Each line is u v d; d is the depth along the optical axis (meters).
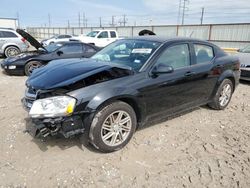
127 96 3.18
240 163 3.13
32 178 2.68
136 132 3.86
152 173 2.86
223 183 2.73
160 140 3.65
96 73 3.12
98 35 17.77
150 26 28.58
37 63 8.22
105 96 2.97
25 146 3.29
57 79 3.02
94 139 3.04
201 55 4.46
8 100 5.32
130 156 3.18
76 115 2.87
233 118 4.70
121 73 3.29
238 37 22.50
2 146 3.27
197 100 4.42
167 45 3.82
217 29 23.72
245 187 2.68
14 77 8.04
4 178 2.66
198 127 4.19
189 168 2.98
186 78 3.97
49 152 3.18
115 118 3.20
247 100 6.02
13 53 12.77
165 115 3.90
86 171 2.84
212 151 3.41
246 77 7.67
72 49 8.70
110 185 2.63
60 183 2.63
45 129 2.79
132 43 4.14
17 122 4.04
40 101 2.84
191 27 25.42
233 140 3.77
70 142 3.42
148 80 3.42
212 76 4.54
